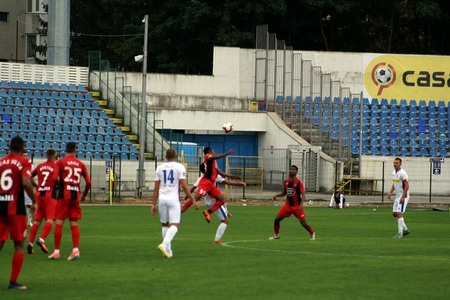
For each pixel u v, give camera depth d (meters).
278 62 131.62
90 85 123.12
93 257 42.53
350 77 133.12
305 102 129.75
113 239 53.16
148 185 105.94
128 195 100.81
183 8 146.88
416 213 89.06
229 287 33.28
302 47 164.50
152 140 114.06
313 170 116.69
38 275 35.94
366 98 132.38
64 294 31.28
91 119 114.12
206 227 65.81
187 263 40.22
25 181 31.80
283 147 122.38
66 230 60.25
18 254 32.06
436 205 104.06
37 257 42.47
